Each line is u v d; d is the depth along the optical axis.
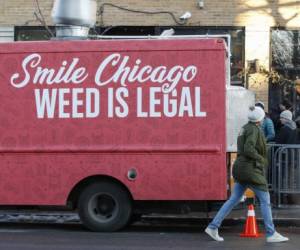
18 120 10.05
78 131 9.93
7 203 10.07
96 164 9.89
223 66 9.68
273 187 11.88
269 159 11.92
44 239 9.48
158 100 9.77
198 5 15.55
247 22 15.53
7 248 8.71
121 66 9.87
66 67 9.97
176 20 15.59
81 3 10.83
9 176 10.07
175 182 9.74
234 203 9.34
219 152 9.66
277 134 13.51
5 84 10.09
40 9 15.79
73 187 9.95
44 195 10.00
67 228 10.62
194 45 9.73
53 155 9.97
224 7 15.55
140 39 10.04
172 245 8.98
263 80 15.40
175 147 9.73
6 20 15.84
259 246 8.90
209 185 9.70
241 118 10.02
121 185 9.97
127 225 10.52
